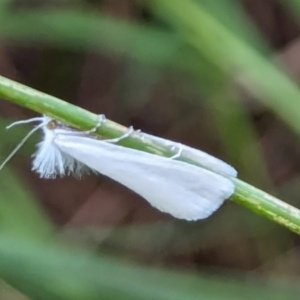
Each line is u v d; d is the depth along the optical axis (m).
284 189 0.12
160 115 0.13
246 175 0.12
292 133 0.13
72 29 0.11
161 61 0.11
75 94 0.13
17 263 0.08
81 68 0.13
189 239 0.12
